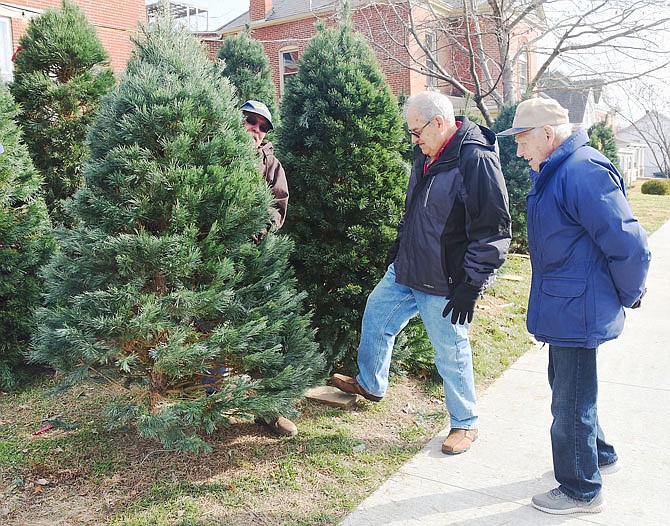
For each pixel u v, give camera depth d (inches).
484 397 171.3
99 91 230.4
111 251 112.3
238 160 124.2
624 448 139.3
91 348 107.8
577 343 105.0
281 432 143.9
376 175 165.9
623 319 106.8
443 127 128.0
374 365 150.9
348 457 135.2
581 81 471.8
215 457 132.9
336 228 169.5
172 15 129.7
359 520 111.0
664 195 1079.0
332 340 168.6
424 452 138.4
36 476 124.6
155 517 110.7
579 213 101.7
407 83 719.7
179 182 113.3
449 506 115.6
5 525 107.7
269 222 129.6
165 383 126.9
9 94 185.2
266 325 125.0
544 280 109.0
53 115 224.5
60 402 163.8
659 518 111.0
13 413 157.3
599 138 1010.7
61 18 231.5
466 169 125.3
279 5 932.6
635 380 184.9
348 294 165.3
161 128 115.4
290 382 125.9
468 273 123.6
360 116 168.1
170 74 120.3
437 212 129.3
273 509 114.2
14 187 178.7
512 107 412.5
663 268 370.0
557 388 110.5
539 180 108.3
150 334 114.3
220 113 122.3
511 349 212.8
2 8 511.8
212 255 118.5
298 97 171.0
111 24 593.3
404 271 136.9
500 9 381.1
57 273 121.1
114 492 118.8
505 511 114.0
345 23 177.9
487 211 122.8
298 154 172.4
